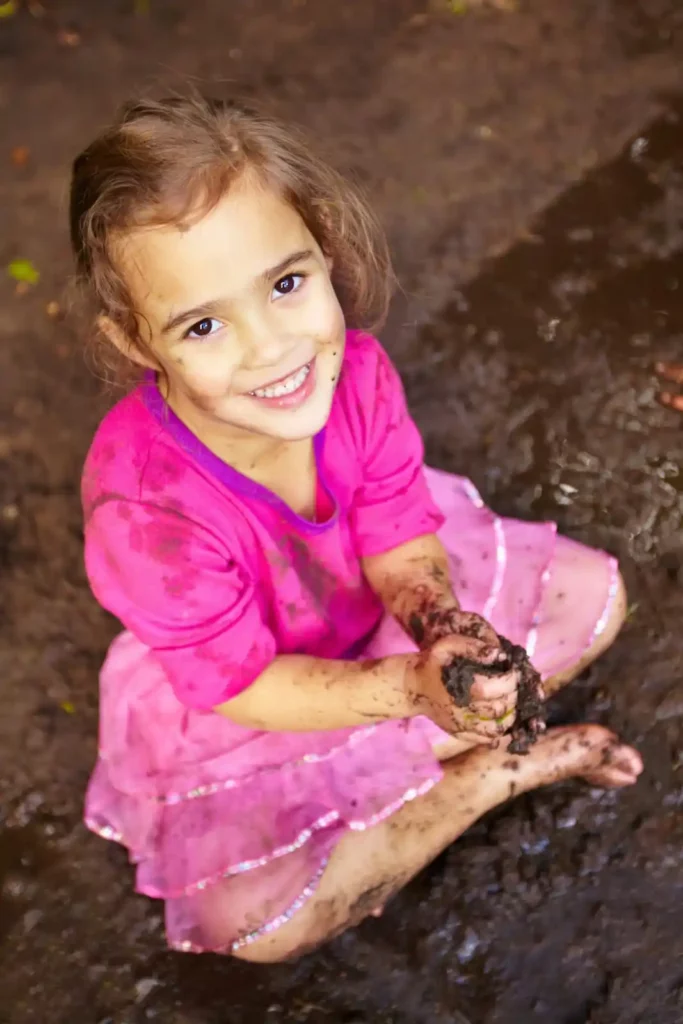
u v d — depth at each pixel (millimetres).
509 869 1711
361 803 1570
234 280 1119
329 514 1475
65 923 1757
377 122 2832
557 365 2291
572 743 1673
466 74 2912
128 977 1692
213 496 1355
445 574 1555
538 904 1683
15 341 2529
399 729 1618
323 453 1430
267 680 1433
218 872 1563
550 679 1759
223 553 1368
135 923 1742
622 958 1624
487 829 1757
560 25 2980
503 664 1248
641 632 1920
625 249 2467
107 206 1120
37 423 2377
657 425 2176
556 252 2484
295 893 1543
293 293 1180
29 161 2938
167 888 1598
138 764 1670
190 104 1185
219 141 1126
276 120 1225
